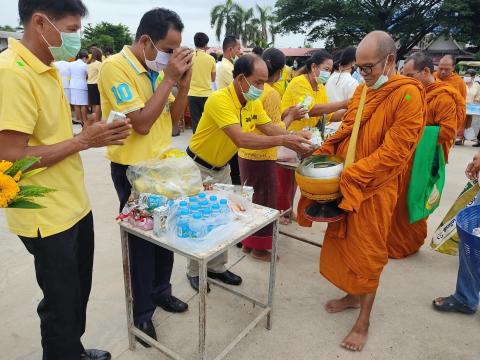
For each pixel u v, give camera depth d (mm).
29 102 1306
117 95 1685
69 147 1380
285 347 2092
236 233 1705
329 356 2037
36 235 1454
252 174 2723
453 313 2422
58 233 1497
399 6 21797
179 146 6535
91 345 2066
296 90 3229
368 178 1861
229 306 2441
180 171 1861
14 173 1169
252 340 2137
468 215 1864
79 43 1408
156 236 1666
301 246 3279
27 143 1347
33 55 1352
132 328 1999
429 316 2393
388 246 3074
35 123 1350
